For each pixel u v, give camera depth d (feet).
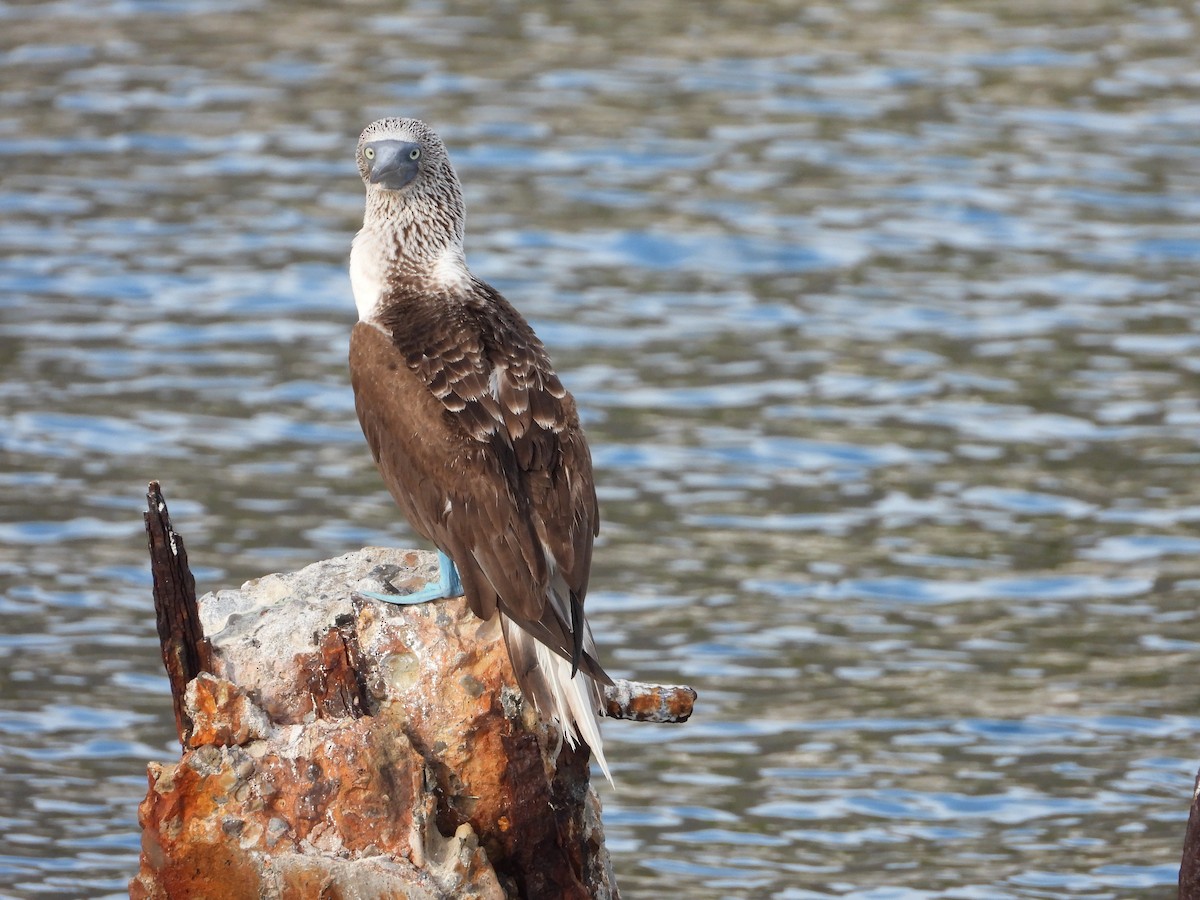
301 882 26.63
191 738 27.04
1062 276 75.51
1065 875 40.14
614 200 82.53
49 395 64.44
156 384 65.82
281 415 63.82
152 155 87.35
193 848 26.81
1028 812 42.83
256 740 27.04
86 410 63.41
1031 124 91.61
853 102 94.38
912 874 40.24
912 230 80.07
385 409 29.30
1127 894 39.34
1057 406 64.59
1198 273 75.92
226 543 54.44
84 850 40.65
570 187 83.76
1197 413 64.03
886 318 71.87
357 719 27.17
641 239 78.54
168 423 62.75
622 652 49.39
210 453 60.75
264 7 108.27
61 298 72.59
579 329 70.28
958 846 41.47
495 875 27.17
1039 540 55.88
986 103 94.27
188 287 74.08
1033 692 47.83
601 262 76.48
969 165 86.89
